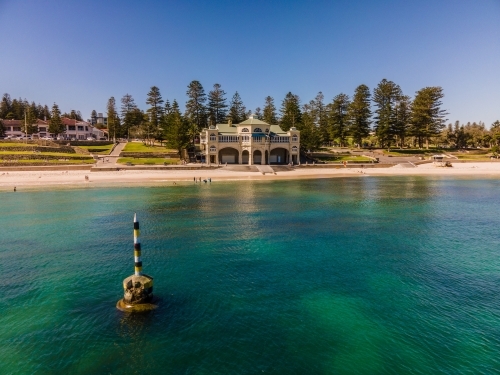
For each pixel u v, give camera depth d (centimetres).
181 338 1614
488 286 2186
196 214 4341
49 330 1681
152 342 1583
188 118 12494
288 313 1845
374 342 1588
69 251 2866
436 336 1638
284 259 2684
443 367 1419
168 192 6259
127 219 4053
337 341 1595
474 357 1480
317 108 14912
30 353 1504
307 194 6094
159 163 9988
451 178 8800
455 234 3400
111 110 13725
